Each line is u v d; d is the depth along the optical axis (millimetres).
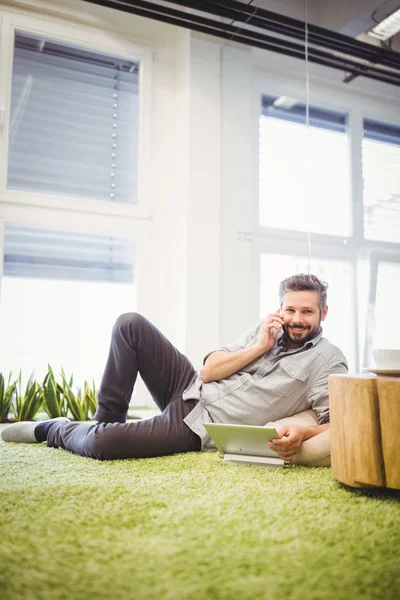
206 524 973
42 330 3246
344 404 1241
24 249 3232
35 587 709
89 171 3461
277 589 712
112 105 3576
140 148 3574
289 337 1736
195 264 3344
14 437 2002
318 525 977
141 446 1622
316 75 3537
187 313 3301
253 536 911
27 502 1106
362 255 3258
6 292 3164
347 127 3430
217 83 3521
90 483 1280
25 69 3316
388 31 3271
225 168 3475
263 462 1526
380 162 3326
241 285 3432
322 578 750
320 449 1498
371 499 1169
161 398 1856
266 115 3602
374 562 812
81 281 3387
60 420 1957
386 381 1146
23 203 3197
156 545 862
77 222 3354
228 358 1758
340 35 3359
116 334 1749
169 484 1276
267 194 3504
